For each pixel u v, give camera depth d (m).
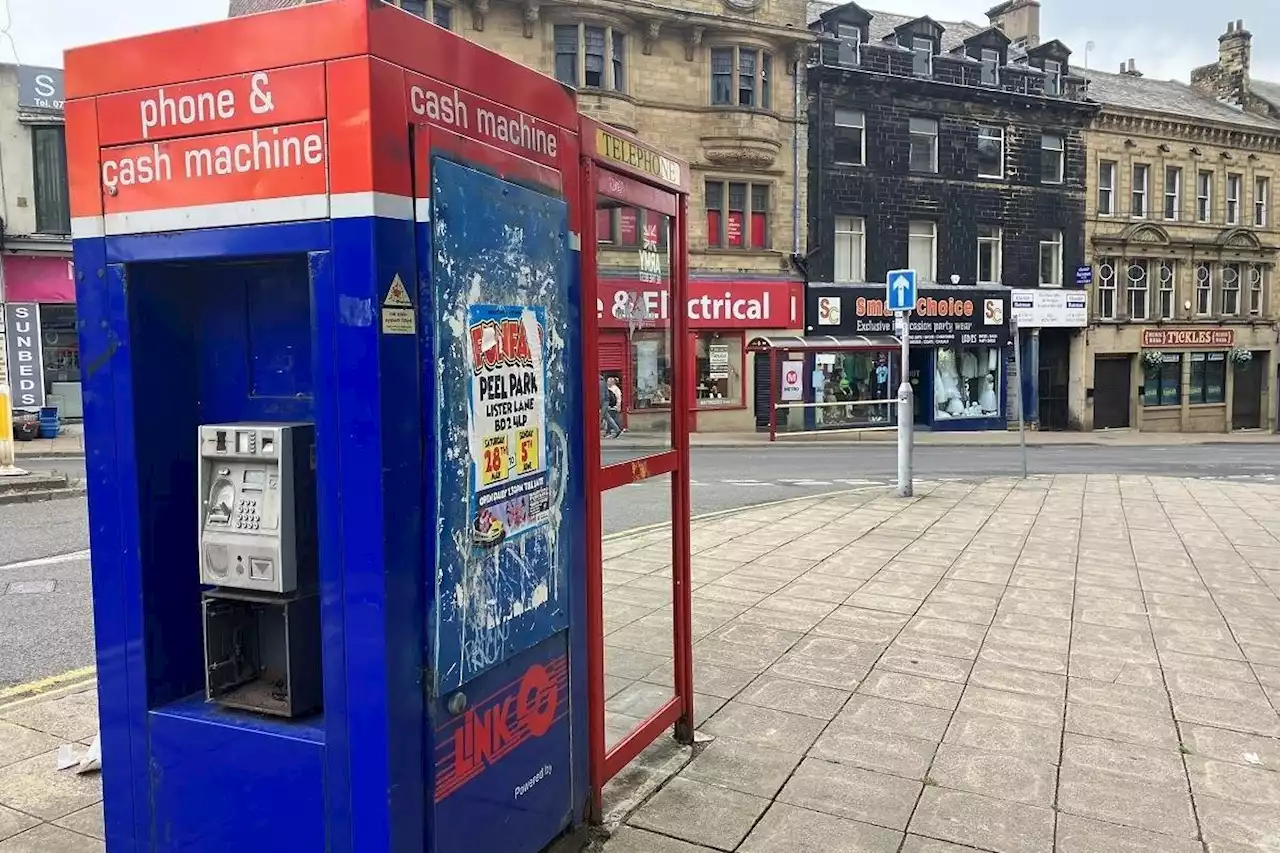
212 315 2.52
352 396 2.11
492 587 2.51
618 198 3.26
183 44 2.22
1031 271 28.09
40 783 3.58
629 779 3.61
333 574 2.17
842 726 4.18
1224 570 7.44
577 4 20.94
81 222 2.38
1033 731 4.14
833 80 24.50
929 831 3.25
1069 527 9.34
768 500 11.52
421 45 2.20
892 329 25.64
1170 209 30.95
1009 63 28.23
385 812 2.15
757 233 23.98
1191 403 31.83
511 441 2.57
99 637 2.47
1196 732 4.16
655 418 3.70
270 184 2.15
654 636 4.49
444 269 2.27
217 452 2.34
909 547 8.16
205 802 2.38
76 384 20.44
